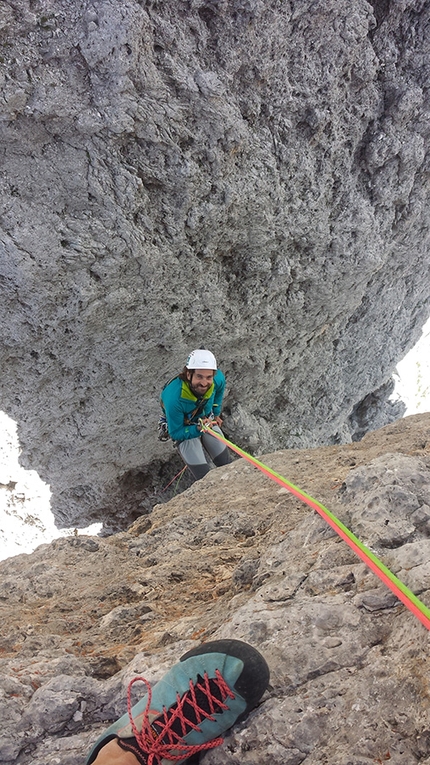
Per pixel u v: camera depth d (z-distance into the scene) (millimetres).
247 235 5707
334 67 5262
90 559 2971
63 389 6031
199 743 1422
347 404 9008
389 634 1552
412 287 8383
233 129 4879
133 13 4047
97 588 2654
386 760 1283
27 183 4586
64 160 4578
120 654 1926
